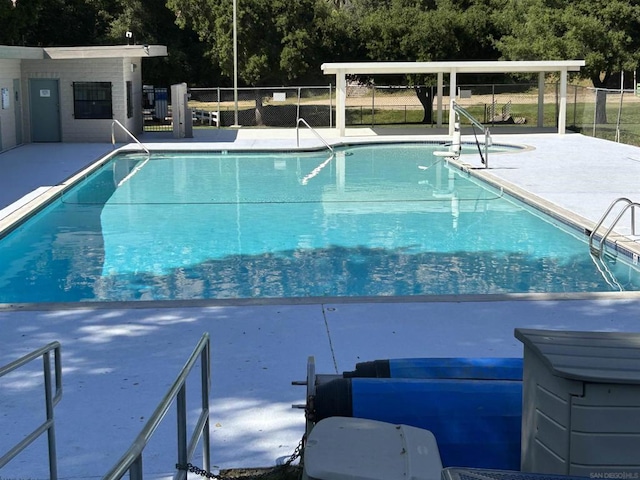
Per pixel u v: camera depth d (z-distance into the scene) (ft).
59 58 81.35
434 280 34.78
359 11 166.40
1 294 33.19
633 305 25.55
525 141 86.84
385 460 9.22
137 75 94.68
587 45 108.88
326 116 127.34
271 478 13.61
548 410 9.27
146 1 142.82
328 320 23.98
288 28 119.44
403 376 13.74
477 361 14.06
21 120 83.56
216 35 119.85
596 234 40.04
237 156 80.07
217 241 42.68
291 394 18.20
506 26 120.57
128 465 7.87
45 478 14.28
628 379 8.48
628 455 8.74
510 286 33.71
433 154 80.74
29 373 19.56
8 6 98.27
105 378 19.29
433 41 119.65
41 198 50.52
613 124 107.34
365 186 61.05
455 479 7.44
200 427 12.42
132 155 79.71
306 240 42.86
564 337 9.73
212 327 23.31
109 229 45.65
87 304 25.67
